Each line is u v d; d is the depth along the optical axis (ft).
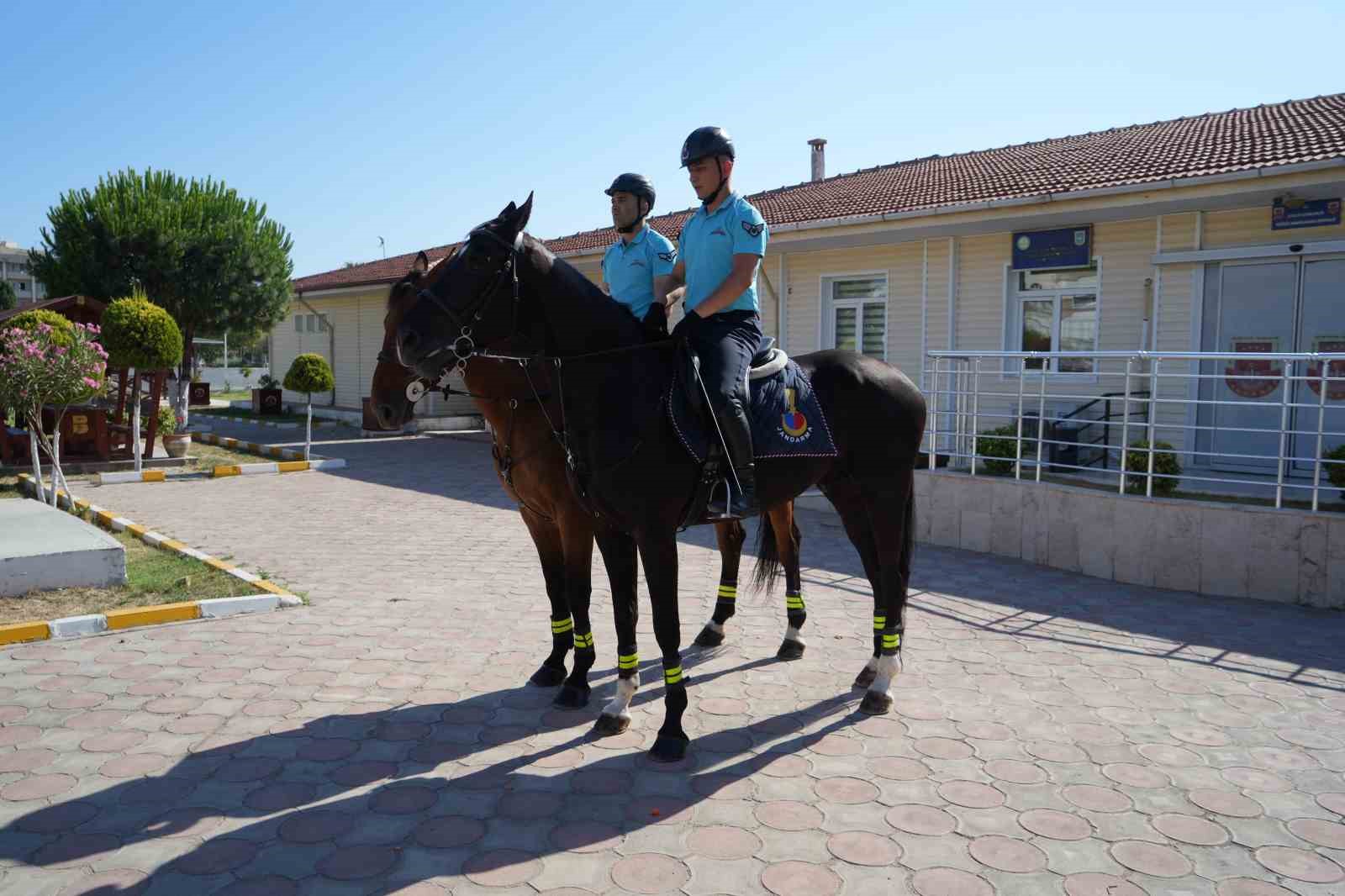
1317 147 29.73
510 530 32.58
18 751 13.61
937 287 42.83
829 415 15.46
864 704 15.42
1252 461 34.37
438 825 11.60
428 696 16.03
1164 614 21.74
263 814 11.81
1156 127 47.91
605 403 13.50
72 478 45.60
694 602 22.77
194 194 76.59
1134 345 36.83
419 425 75.36
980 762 13.51
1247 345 34.19
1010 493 28.09
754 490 14.24
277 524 33.71
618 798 12.35
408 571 25.99
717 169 14.03
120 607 21.16
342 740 14.14
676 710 13.74
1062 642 19.39
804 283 47.93
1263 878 10.43
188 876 10.39
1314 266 32.45
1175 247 35.42
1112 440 37.42
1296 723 14.97
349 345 85.35
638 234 16.31
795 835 11.40
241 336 81.51
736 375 13.67
